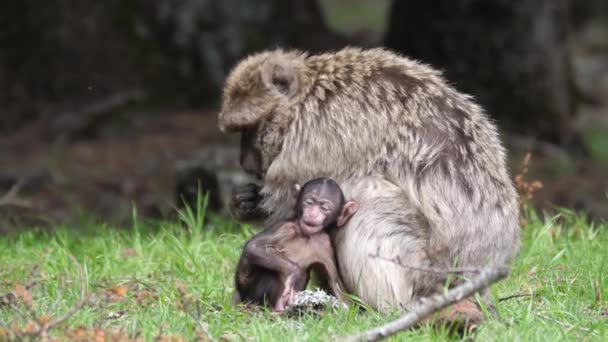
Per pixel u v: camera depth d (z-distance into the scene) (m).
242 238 14.05
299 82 11.41
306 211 10.70
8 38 26.77
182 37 28.06
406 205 10.81
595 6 43.69
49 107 26.73
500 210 11.05
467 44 27.05
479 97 27.16
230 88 11.72
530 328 10.03
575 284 12.05
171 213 17.80
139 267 13.11
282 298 10.57
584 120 35.47
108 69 27.36
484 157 11.16
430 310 8.94
